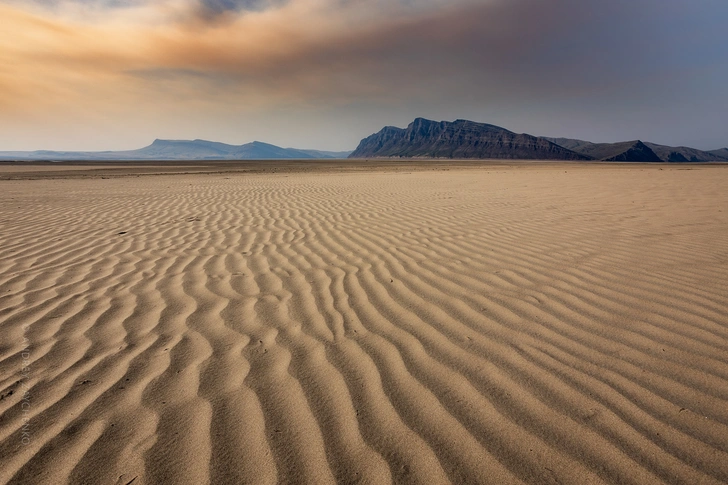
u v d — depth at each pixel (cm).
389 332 276
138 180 1892
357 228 637
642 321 285
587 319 290
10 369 229
